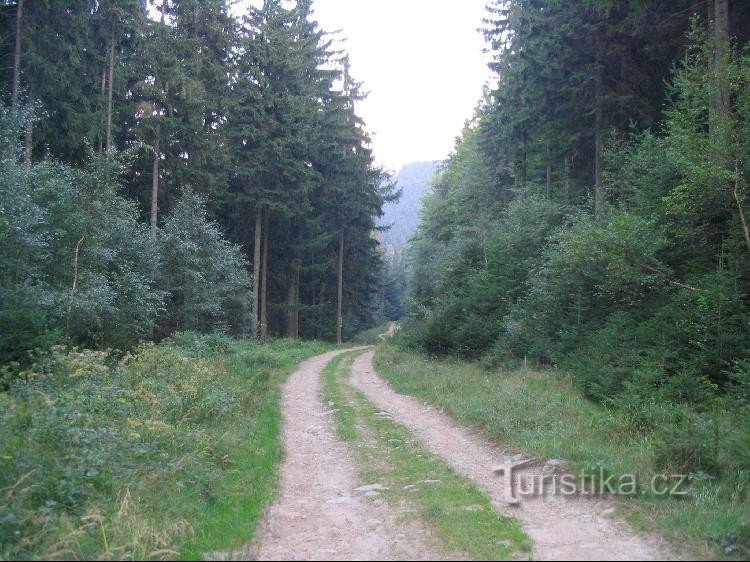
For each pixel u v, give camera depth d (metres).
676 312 11.67
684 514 6.05
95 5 23.73
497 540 5.73
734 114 11.75
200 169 28.95
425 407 14.34
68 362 10.27
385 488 7.79
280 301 44.59
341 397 16.09
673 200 12.36
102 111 23.17
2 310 12.80
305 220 37.19
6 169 14.73
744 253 11.31
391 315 85.50
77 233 16.97
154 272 22.58
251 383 16.53
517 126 24.28
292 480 8.39
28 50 19.75
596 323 15.63
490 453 9.65
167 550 5.34
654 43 17.44
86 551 5.18
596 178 19.67
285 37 31.55
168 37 25.19
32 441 6.65
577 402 11.87
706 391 9.91
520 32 23.05
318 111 37.28
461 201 38.91
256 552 5.58
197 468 7.68
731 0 14.37
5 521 5.20
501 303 22.17
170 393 10.83
